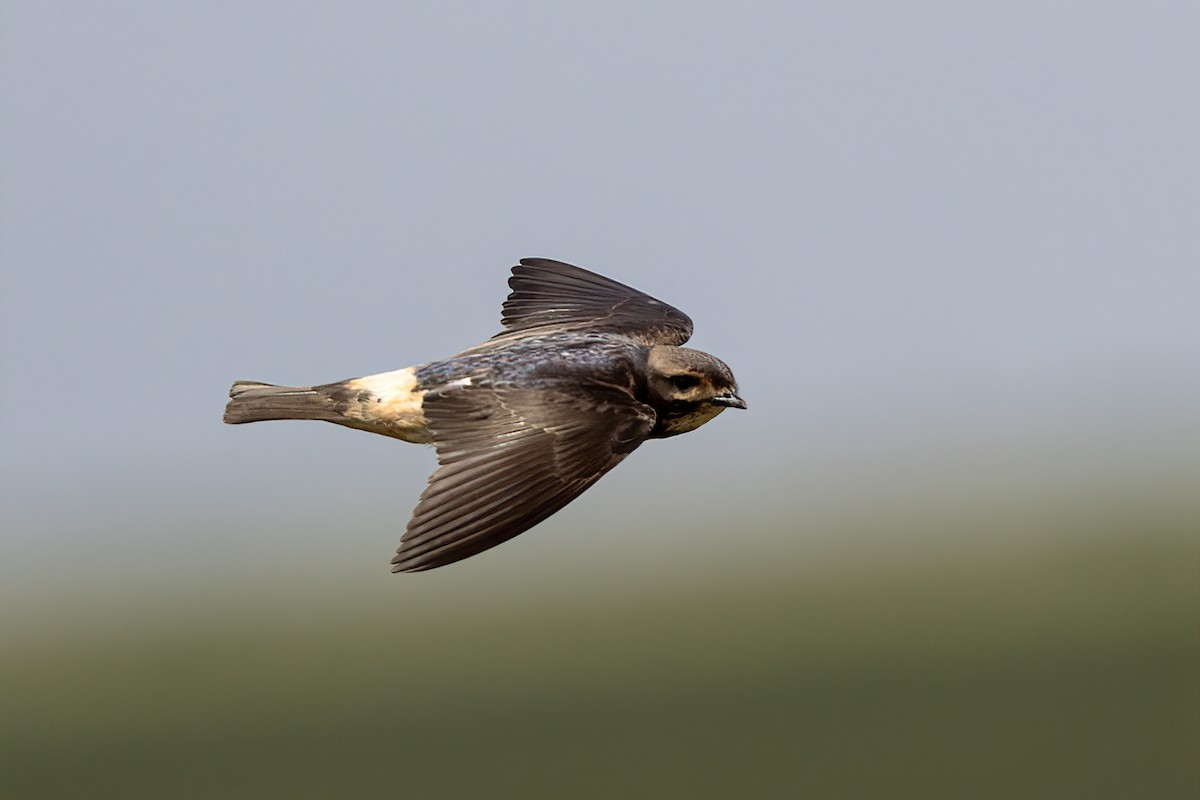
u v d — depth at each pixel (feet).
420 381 29.55
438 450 27.96
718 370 30.83
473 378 28.94
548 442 27.89
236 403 30.63
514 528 27.07
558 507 27.32
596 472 27.73
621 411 28.60
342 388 30.12
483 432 28.09
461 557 26.71
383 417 29.78
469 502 27.27
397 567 26.55
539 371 29.09
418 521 27.14
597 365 29.66
